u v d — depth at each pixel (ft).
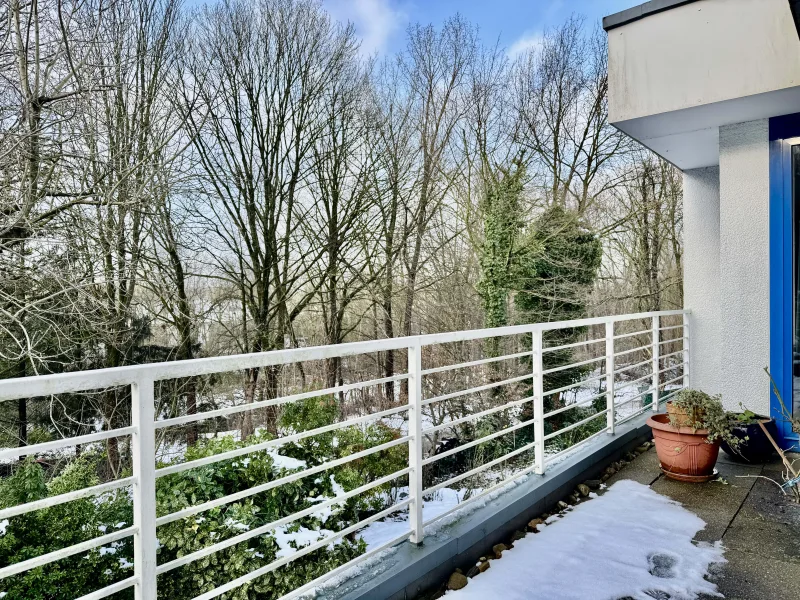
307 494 9.09
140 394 4.28
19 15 20.18
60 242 20.85
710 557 7.48
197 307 36.19
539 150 41.29
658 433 10.94
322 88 39.55
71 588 7.79
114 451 27.84
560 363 31.14
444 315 39.06
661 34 11.66
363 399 40.98
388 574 6.19
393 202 41.96
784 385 12.17
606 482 10.73
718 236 16.67
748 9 10.53
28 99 19.69
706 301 16.88
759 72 10.41
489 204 33.42
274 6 37.65
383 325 44.75
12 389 3.49
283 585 7.65
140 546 4.29
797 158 11.92
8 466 22.70
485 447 27.50
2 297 19.99
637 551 7.72
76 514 8.30
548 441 26.20
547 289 31.76
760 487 10.15
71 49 21.24
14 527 7.91
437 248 41.65
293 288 40.32
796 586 6.71
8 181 19.47
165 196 27.02
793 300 12.03
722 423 10.26
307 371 43.70
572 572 7.14
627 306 41.14
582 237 32.91
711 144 14.57
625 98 12.22
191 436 34.78
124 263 24.97
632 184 40.83
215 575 7.51
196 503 7.78
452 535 7.25
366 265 42.42
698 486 10.31
